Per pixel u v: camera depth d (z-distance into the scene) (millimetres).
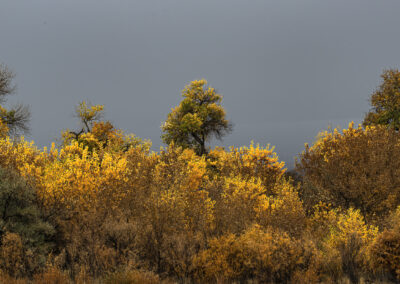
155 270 5645
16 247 5684
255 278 5453
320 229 8281
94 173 8344
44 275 5242
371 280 5371
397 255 5383
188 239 6262
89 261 5711
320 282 5309
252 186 9555
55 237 6812
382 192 9867
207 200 8508
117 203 7977
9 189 6648
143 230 6355
